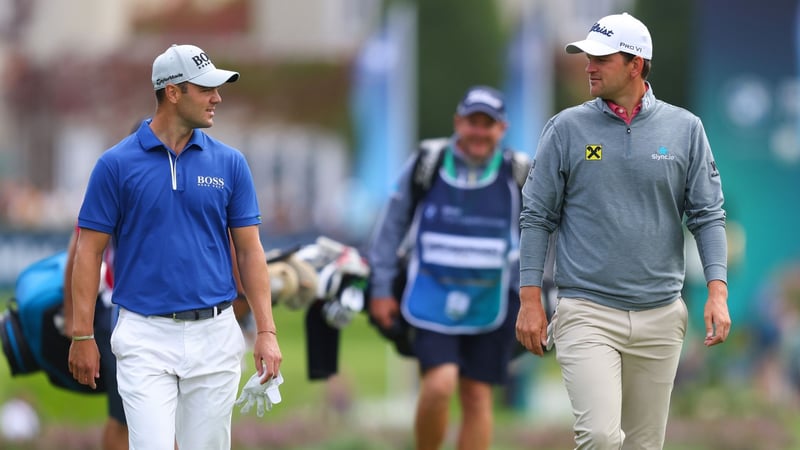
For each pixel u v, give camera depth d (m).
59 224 101.75
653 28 87.06
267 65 123.94
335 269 27.86
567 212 21.30
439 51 107.81
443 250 28.41
